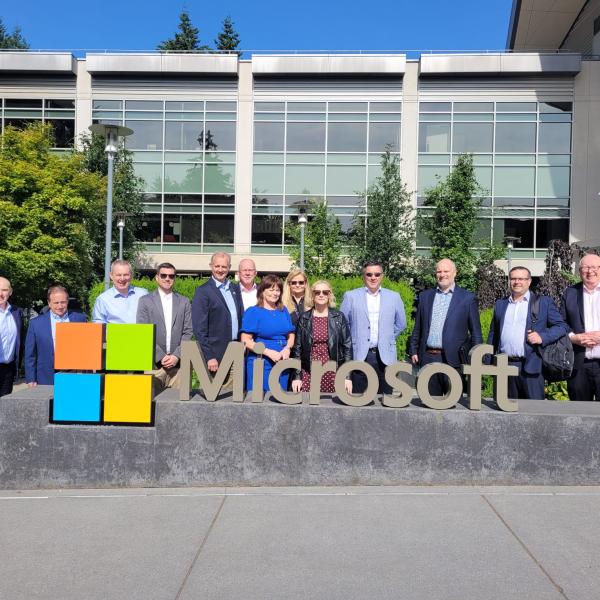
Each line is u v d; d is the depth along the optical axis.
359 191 23.86
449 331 6.04
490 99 25.11
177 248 26.20
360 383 5.94
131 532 3.95
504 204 25.17
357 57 25.08
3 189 16.42
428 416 4.88
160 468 4.92
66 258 16.91
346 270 20.03
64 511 4.35
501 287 19.06
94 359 5.00
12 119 26.33
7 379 6.39
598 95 24.72
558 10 29.38
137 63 25.55
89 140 22.53
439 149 25.38
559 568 3.42
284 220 25.83
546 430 4.86
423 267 19.06
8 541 3.82
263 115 25.83
